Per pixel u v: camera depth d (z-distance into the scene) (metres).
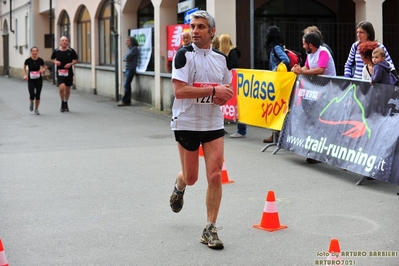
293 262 5.12
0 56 41.62
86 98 21.25
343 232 5.92
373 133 7.74
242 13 16.44
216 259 5.22
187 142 5.60
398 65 16.69
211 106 5.56
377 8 15.03
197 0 17.58
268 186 7.86
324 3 18.39
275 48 11.16
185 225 6.22
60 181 8.31
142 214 6.64
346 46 17.17
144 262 5.16
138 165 9.35
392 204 6.95
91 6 23.11
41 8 31.95
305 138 9.11
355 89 8.18
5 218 6.55
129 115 16.00
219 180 5.53
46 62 31.97
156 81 17.00
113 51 21.38
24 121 15.04
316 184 7.95
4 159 9.98
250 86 10.92
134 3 19.38
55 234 5.97
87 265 5.11
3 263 4.59
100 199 7.31
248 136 12.09
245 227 6.12
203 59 5.52
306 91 9.27
